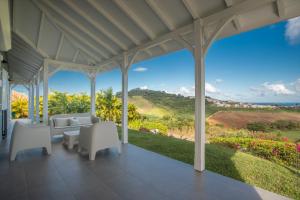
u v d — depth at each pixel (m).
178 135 9.49
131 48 5.16
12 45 6.69
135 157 4.12
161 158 4.06
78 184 2.83
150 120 11.20
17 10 4.65
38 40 5.71
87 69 7.52
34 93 11.24
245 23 3.32
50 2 4.29
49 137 4.31
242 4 2.81
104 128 4.15
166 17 3.61
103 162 3.80
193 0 3.08
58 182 2.89
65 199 2.42
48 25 5.20
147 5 3.52
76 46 6.18
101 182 2.91
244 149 5.89
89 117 6.59
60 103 12.73
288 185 3.15
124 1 3.55
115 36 4.84
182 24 3.67
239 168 3.92
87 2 3.83
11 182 2.88
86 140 4.16
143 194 2.56
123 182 2.91
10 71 11.07
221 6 3.03
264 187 3.08
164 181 2.95
